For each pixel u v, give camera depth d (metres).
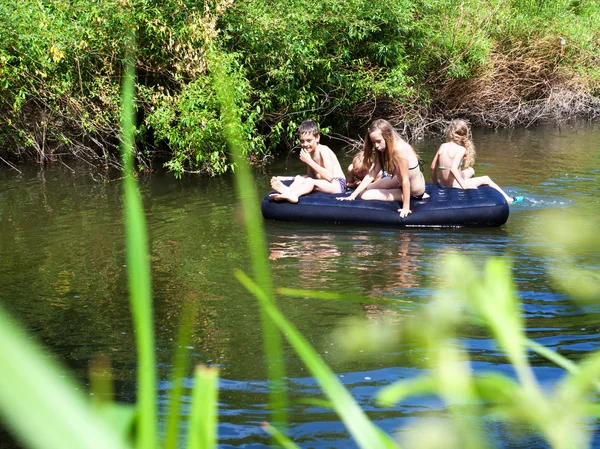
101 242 9.59
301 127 11.31
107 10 15.75
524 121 23.42
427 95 21.67
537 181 13.37
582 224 1.08
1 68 15.36
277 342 0.62
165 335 6.06
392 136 10.40
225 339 5.95
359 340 0.64
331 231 10.10
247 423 4.40
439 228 10.19
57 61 15.45
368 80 19.34
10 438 4.18
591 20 26.62
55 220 11.02
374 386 4.86
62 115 16.22
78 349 5.82
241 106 15.76
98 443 0.32
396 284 7.44
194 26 15.48
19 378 0.30
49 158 17.22
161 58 16.44
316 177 11.39
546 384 4.76
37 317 6.65
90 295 7.30
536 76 24.36
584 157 16.05
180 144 14.91
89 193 13.25
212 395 0.58
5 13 15.34
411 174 10.63
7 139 17.14
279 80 17.97
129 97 0.57
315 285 7.48
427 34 21.50
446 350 0.61
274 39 17.36
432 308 0.63
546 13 25.19
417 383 0.58
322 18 18.52
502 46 24.28
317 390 4.90
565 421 0.56
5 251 9.23
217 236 9.79
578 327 5.98
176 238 9.73
